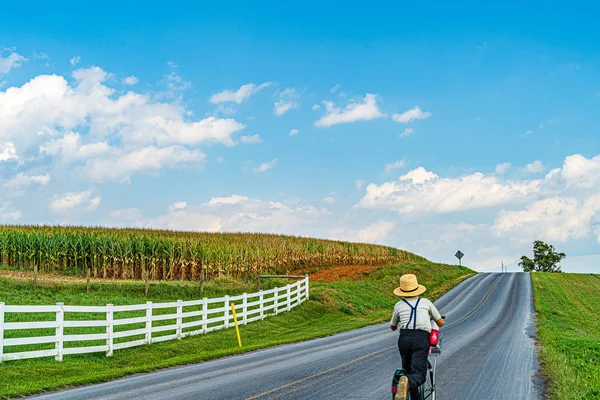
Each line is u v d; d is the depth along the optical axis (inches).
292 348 770.8
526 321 1211.2
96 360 683.4
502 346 748.6
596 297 2087.8
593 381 468.1
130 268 1578.5
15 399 439.8
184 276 1631.4
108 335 716.0
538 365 573.3
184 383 484.4
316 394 416.2
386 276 2166.6
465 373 519.2
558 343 768.3
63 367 619.2
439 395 418.0
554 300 1844.2
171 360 660.1
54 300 1071.0
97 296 1170.6
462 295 1923.0
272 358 655.8
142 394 434.9
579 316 1510.8
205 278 1631.4
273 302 1363.2
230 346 861.2
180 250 1626.5
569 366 547.2
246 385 459.8
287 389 436.8
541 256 4800.7
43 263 1537.9
